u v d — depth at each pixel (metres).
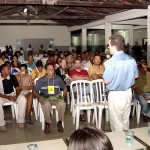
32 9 8.95
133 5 6.39
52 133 3.88
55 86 4.18
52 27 13.95
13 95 4.44
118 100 2.69
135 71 2.73
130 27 11.89
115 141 2.06
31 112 4.82
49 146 2.01
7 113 5.05
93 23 10.32
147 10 6.45
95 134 0.84
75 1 6.12
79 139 0.82
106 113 4.38
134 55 9.17
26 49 13.65
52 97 4.07
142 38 12.64
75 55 7.45
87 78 4.74
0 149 1.96
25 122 4.46
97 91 4.27
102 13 8.67
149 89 4.54
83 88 4.39
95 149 0.80
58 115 3.94
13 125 4.29
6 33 13.33
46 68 4.22
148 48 6.43
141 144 1.99
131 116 4.64
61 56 7.09
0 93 4.28
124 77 2.63
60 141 2.11
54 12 10.05
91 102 4.23
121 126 2.79
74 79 4.69
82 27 11.81
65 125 4.25
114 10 7.95
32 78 4.98
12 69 5.66
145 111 4.29
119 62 2.60
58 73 5.33
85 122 4.40
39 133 3.89
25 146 2.02
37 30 13.75
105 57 6.00
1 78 4.41
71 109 4.93
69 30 13.91
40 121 4.44
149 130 2.23
